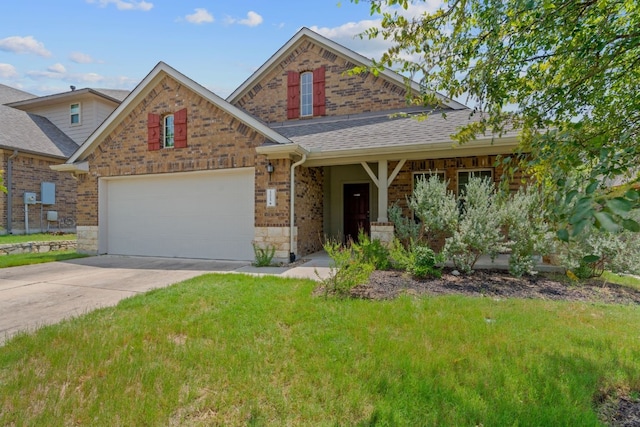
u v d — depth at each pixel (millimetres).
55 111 18781
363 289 5777
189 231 9977
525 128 2820
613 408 2627
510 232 6766
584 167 2215
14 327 4238
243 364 3152
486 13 2717
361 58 11758
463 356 3264
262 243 8898
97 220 10734
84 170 10789
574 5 2398
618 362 3188
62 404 2578
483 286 6133
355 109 11875
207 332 3873
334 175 12133
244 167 9125
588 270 6801
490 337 3699
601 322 4277
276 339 3678
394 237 8219
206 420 2445
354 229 12094
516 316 4406
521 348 3443
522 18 2643
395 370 3025
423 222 7770
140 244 10508
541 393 2707
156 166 10016
